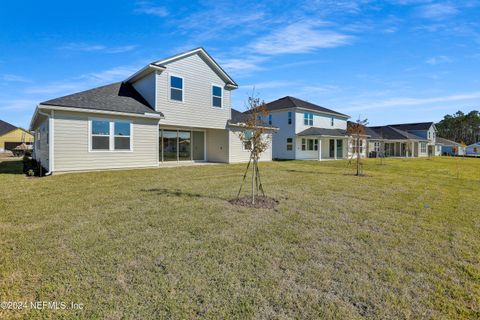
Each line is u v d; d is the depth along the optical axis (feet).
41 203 19.06
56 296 7.88
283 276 9.38
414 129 145.18
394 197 24.25
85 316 7.03
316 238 13.19
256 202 20.35
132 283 8.66
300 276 9.41
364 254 11.42
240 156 58.44
